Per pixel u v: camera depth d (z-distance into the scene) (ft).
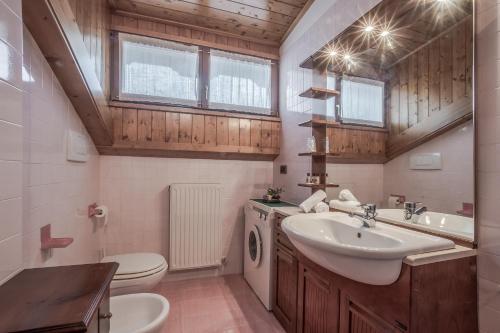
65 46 3.87
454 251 3.36
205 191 8.62
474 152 3.56
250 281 8.30
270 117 9.23
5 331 1.84
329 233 5.14
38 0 3.04
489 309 3.39
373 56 5.42
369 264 3.17
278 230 6.62
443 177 4.00
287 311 6.07
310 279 5.09
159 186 8.46
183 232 8.39
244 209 9.25
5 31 2.52
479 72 3.54
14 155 2.68
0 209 2.48
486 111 3.46
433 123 4.18
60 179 4.71
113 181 8.04
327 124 6.71
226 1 7.25
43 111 4.01
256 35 8.89
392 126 4.94
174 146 8.16
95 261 7.06
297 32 8.25
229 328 6.23
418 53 4.46
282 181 9.01
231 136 8.80
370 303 3.60
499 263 3.29
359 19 5.60
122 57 7.77
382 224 4.77
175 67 8.31
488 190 3.43
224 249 9.19
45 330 1.89
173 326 6.26
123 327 4.36
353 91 5.94
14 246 2.71
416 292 3.08
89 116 5.89
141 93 7.94
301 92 7.92
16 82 2.71
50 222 4.27
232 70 8.94
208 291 7.99
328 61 6.72
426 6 4.33
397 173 4.82
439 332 3.23
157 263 6.31
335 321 4.31
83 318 2.02
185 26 8.26
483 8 3.50
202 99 8.57
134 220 8.23
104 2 6.70
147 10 7.59
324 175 6.77
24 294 2.37
